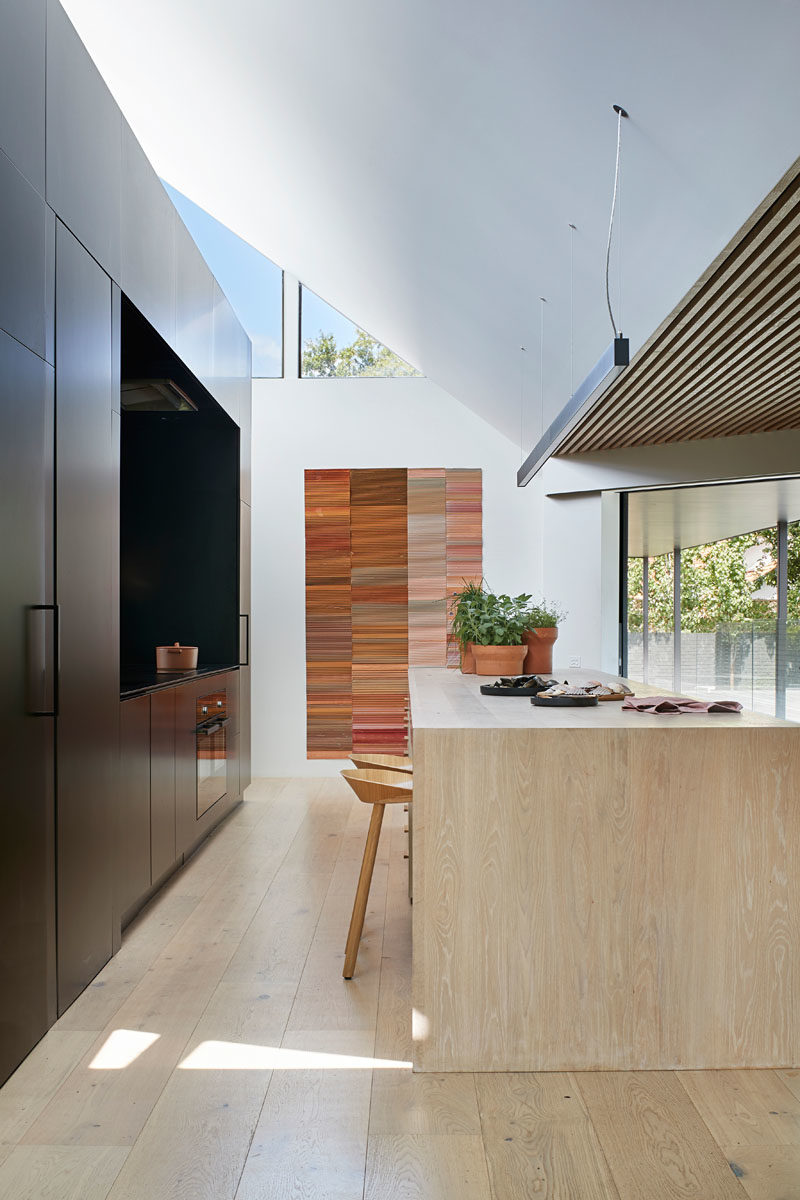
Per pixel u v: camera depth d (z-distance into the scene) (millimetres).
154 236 4137
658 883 2643
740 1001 2637
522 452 7531
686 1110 2387
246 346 6367
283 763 7531
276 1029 2869
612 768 2650
